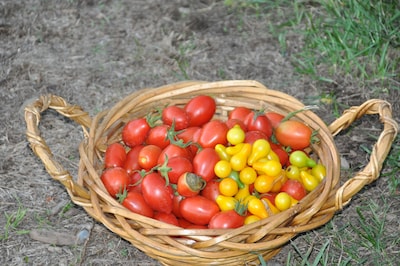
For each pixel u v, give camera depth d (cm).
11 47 161
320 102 145
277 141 117
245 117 117
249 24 168
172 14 171
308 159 111
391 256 112
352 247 114
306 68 153
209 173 107
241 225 102
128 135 115
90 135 110
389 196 124
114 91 149
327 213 104
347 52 154
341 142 135
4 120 141
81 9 174
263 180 107
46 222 120
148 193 104
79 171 106
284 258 114
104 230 118
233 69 155
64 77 152
